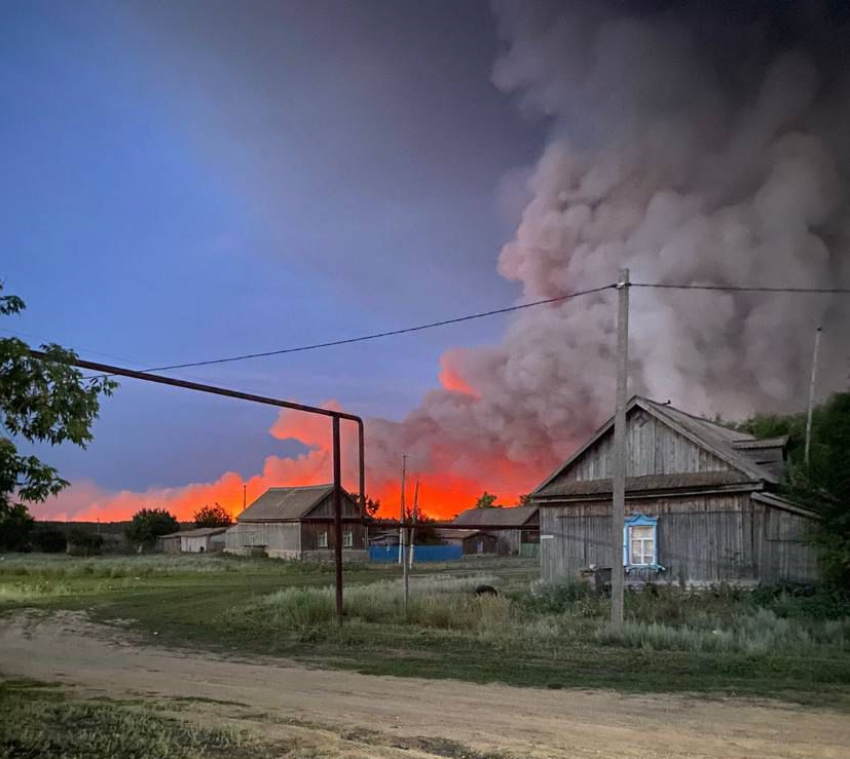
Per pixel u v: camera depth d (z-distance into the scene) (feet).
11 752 25.62
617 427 59.62
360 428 70.28
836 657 44.98
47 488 28.19
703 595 75.51
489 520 295.28
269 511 239.50
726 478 80.18
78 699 36.88
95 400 30.37
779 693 35.58
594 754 25.85
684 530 83.46
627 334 60.49
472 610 66.03
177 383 55.11
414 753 26.20
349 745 27.27
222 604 88.43
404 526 72.23
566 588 82.84
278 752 26.35
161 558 222.48
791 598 68.54
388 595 82.33
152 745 26.66
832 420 63.31
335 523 67.21
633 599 75.31
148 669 47.16
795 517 75.92
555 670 42.63
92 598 102.53
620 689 37.17
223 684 41.24
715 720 30.53
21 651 56.49
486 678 40.91
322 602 71.41
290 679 42.45
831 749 26.20
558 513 94.22
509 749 26.63
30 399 28.55
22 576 153.07
